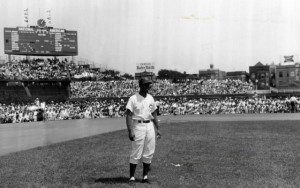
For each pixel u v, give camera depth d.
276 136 17.77
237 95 61.16
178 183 8.44
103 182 8.62
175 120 33.69
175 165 10.67
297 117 34.56
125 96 60.50
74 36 68.25
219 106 50.94
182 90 64.88
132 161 8.60
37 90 60.41
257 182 8.36
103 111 49.06
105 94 61.53
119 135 20.17
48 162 11.59
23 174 9.73
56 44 67.19
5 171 10.19
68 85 63.44
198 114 49.12
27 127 29.95
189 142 15.90
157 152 13.12
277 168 9.91
